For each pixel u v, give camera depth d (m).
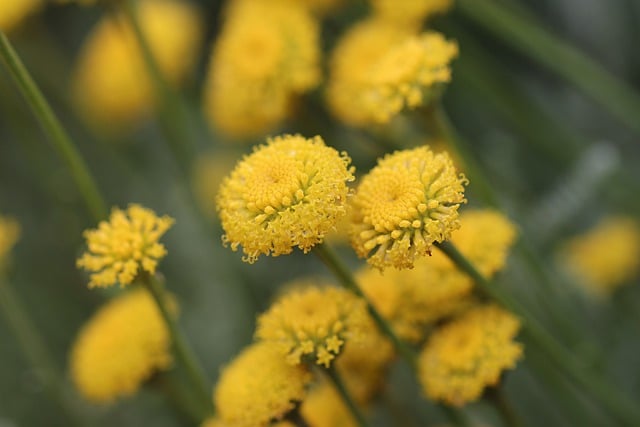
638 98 0.36
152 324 0.28
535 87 0.38
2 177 0.44
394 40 0.31
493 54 0.39
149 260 0.26
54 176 0.38
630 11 0.37
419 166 0.24
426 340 0.26
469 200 0.33
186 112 0.39
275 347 0.25
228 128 0.33
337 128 0.32
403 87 0.27
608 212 0.36
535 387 0.33
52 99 0.43
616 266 0.34
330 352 0.25
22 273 0.41
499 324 0.26
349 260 0.35
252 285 0.35
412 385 0.33
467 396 0.25
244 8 0.33
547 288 0.29
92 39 0.45
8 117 0.39
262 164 0.24
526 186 0.35
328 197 0.23
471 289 0.26
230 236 0.24
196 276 0.39
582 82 0.33
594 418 0.31
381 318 0.25
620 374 0.33
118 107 0.42
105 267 0.26
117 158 0.41
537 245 0.32
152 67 0.33
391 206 0.24
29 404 0.38
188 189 0.34
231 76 0.31
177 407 0.32
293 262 0.37
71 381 0.37
